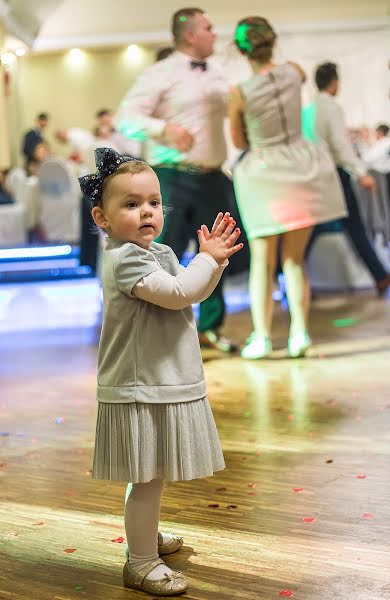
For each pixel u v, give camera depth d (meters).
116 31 17.16
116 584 2.19
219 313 5.50
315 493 2.80
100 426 2.19
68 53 17.98
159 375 2.12
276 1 16.47
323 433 3.52
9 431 3.76
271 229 5.00
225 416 3.86
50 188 11.16
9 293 9.15
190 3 16.41
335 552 2.32
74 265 10.39
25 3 13.41
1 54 12.94
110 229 2.21
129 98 5.21
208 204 5.35
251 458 3.21
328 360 5.05
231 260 5.75
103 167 2.18
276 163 4.98
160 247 2.27
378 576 2.15
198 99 5.23
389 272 8.82
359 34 16.97
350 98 17.14
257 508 2.68
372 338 5.68
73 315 7.43
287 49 17.00
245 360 5.17
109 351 2.17
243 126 5.10
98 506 2.77
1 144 13.84
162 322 2.14
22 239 11.18
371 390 4.25
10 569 2.30
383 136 13.46
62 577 2.24
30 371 5.10
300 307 5.18
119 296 2.14
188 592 2.12
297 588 2.10
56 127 18.17
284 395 4.23
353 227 7.87
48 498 2.87
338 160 7.36
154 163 5.29
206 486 2.90
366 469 3.03
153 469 2.12
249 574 2.20
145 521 2.17
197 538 2.45
